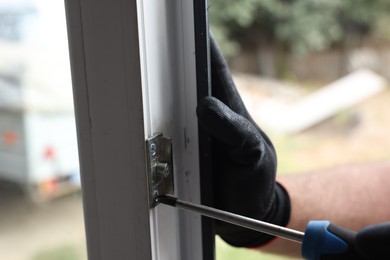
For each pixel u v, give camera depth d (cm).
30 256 191
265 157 50
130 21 43
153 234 48
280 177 73
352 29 574
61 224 198
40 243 194
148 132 46
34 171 229
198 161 51
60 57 214
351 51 571
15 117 237
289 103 472
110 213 49
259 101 473
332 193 73
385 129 425
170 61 48
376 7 562
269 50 570
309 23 564
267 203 53
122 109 45
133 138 45
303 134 419
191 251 55
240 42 555
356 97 481
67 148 221
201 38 47
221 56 52
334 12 568
